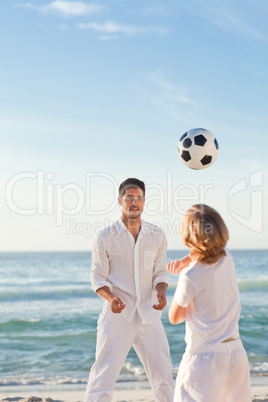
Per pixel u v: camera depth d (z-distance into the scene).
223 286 2.58
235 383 2.59
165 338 3.83
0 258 71.12
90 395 3.64
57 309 18.27
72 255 86.94
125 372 8.23
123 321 3.72
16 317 16.17
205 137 4.51
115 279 3.79
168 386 3.76
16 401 5.69
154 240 3.83
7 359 10.07
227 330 2.56
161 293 3.66
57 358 10.17
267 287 23.95
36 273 39.72
